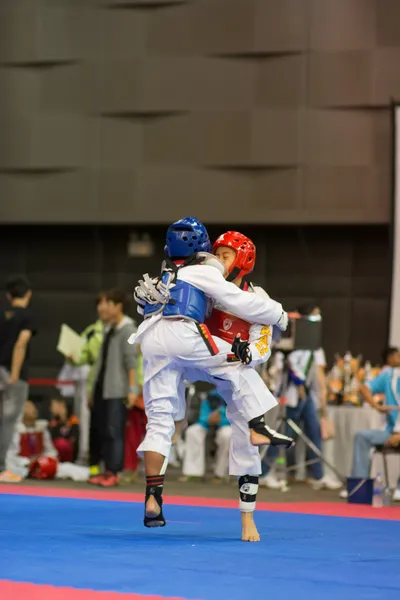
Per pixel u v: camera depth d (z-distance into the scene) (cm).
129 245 1773
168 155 1719
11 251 1816
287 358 1167
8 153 1770
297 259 1725
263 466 1181
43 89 1766
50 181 1758
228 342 591
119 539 584
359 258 1703
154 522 582
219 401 1258
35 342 1795
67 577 430
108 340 1152
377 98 1648
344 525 726
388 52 1648
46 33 1762
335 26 1664
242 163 1691
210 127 1703
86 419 1423
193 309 578
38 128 1762
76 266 1797
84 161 1747
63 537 588
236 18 1698
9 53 1775
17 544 545
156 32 1727
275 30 1683
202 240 602
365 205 1652
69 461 1382
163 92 1720
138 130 1731
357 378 1316
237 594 396
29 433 1307
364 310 1698
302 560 506
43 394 1766
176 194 1714
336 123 1664
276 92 1684
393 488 1057
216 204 1698
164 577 436
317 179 1669
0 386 1159
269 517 780
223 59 1703
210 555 515
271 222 1680
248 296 575
